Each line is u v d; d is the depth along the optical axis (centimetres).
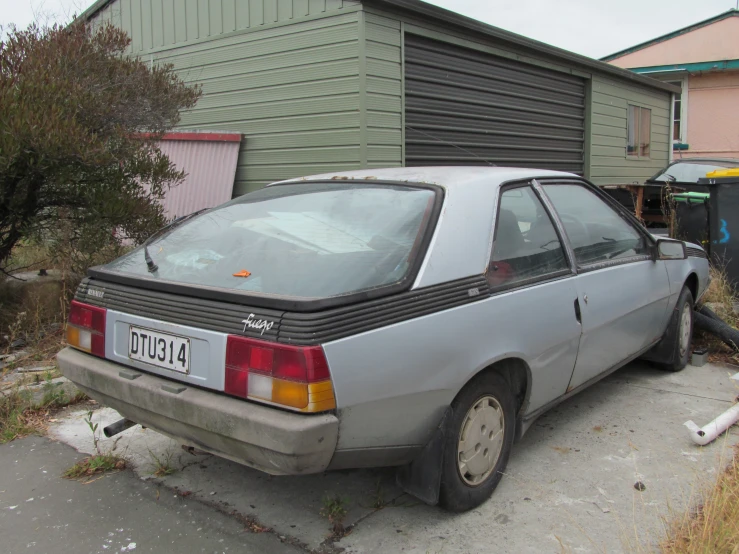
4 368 461
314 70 732
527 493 301
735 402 411
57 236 570
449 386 258
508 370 301
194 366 246
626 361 406
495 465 296
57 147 478
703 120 1780
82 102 527
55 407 407
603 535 266
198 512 291
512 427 305
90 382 285
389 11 714
